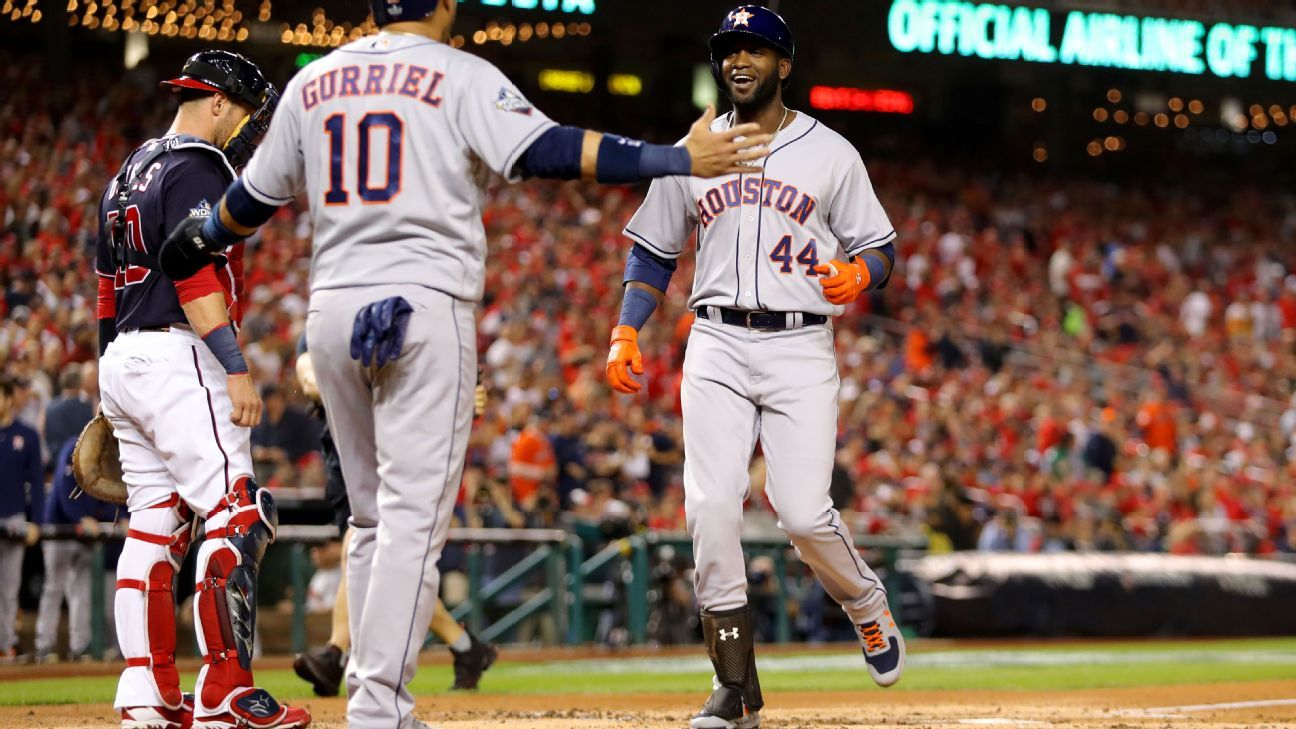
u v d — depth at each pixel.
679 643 45.75
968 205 108.19
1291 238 117.56
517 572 43.69
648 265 17.64
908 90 120.19
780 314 16.94
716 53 17.31
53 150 75.50
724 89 17.34
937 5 93.50
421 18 13.72
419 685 28.56
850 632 50.12
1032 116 122.94
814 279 17.03
